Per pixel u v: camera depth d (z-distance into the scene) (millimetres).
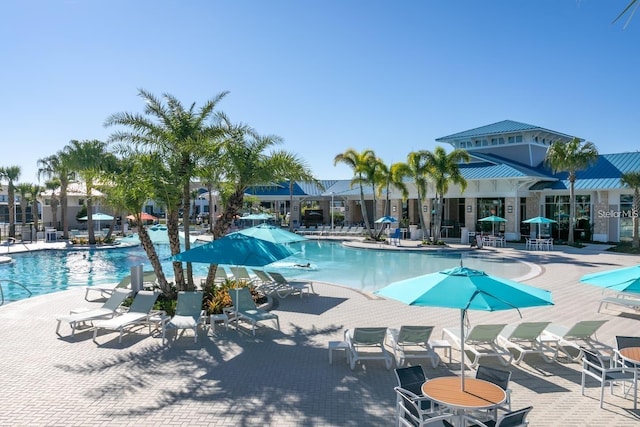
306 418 6262
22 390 7105
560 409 6668
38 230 42312
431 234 39062
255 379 7664
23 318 11539
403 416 5895
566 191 34625
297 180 13945
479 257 27391
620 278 8086
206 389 7215
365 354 8945
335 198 50125
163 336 9680
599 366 7316
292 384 7469
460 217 40844
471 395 5562
